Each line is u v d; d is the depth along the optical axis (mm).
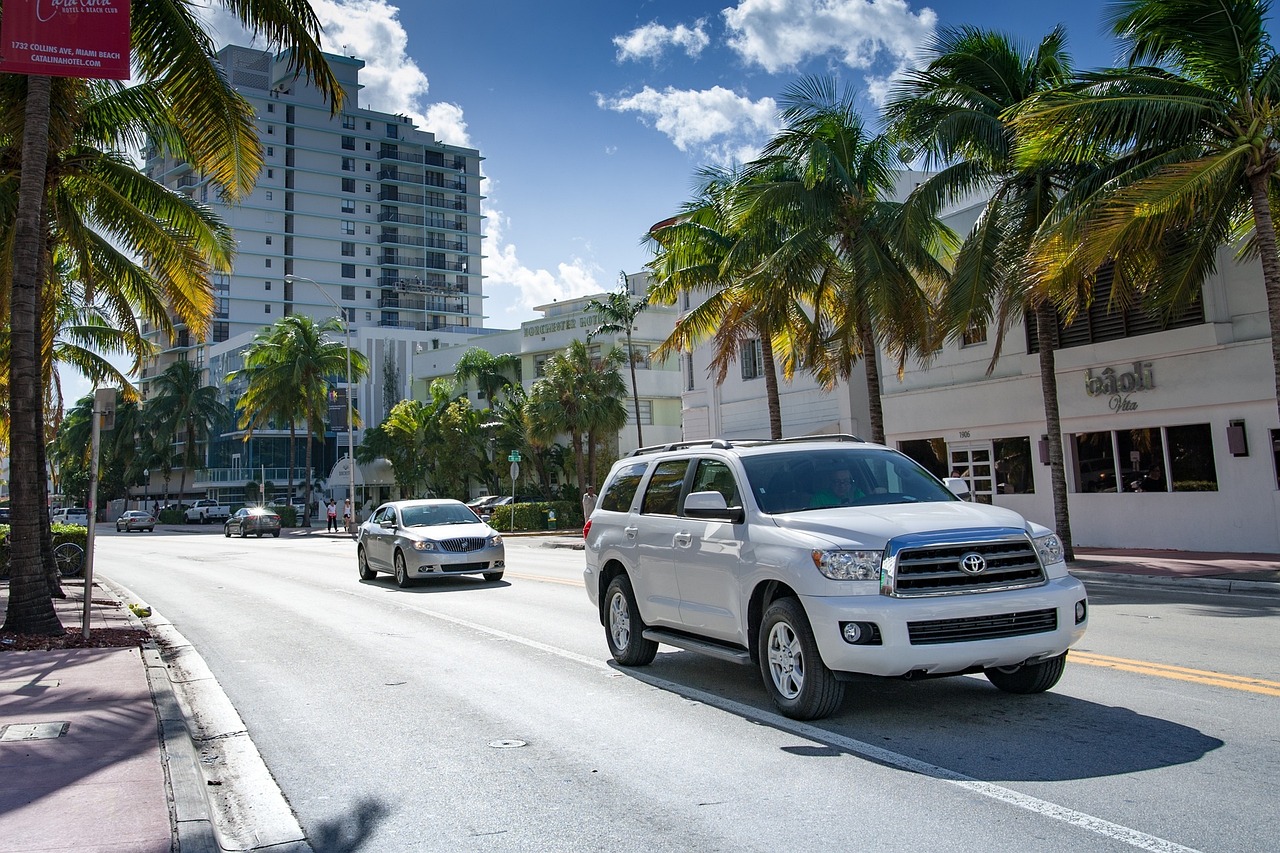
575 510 43750
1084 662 8031
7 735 6254
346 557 27438
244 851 4512
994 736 5824
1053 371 18797
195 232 17375
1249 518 18500
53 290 17312
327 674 8898
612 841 4422
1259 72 14938
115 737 6207
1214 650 8570
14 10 9422
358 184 107375
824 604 5926
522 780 5414
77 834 4395
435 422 56344
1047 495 22391
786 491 7094
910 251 18828
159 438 76750
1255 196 14719
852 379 27938
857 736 5949
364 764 5883
